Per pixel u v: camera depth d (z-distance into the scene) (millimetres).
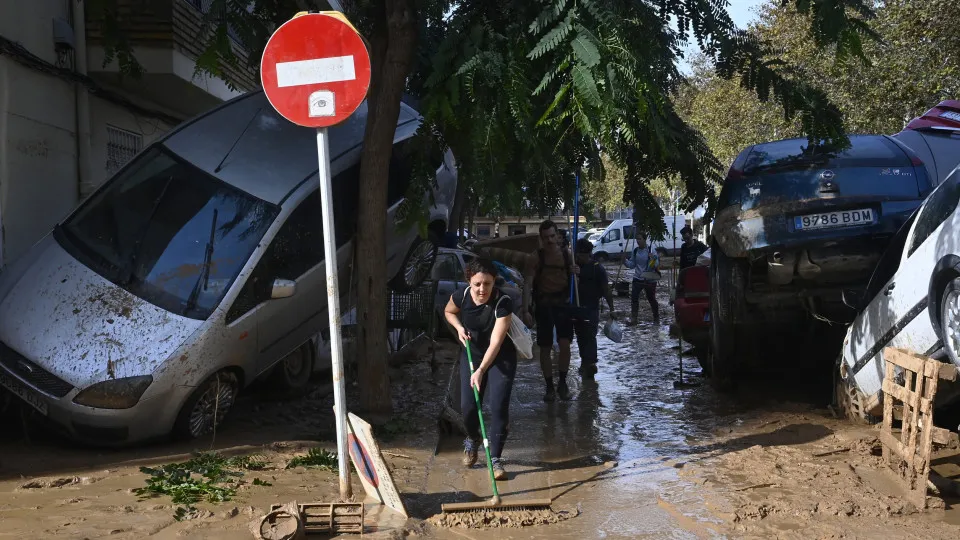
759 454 6285
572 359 12586
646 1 7090
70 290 6910
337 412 5145
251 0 7906
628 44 6453
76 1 10844
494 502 5094
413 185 7480
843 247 7543
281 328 7512
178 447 6684
